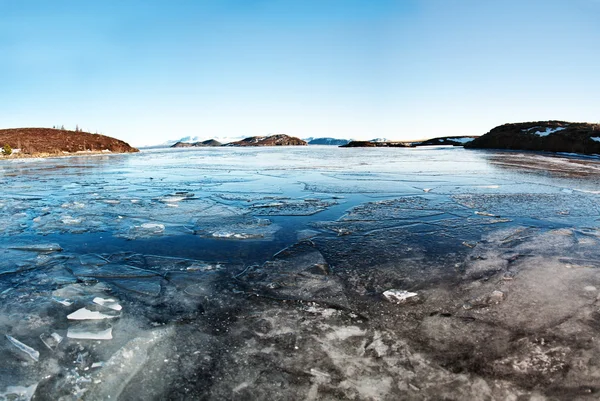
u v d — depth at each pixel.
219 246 5.25
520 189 10.33
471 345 2.67
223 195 9.90
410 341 2.74
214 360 2.55
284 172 16.44
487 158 23.34
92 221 6.84
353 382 2.29
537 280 3.84
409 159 24.22
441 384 2.26
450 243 5.27
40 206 8.52
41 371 2.46
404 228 6.14
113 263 4.54
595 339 2.71
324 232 5.96
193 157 34.94
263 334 2.87
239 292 3.68
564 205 7.94
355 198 9.21
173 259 4.69
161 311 3.29
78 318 3.14
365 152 37.50
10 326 3.04
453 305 3.32
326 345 2.70
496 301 3.38
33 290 3.79
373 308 3.29
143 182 13.47
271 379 2.33
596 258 4.50
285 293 3.64
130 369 2.46
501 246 5.09
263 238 5.65
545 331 2.84
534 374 2.34
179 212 7.62
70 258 4.75
